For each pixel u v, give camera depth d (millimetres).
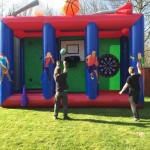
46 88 6246
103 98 6184
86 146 3904
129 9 6328
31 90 7891
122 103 6137
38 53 8000
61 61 7734
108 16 6301
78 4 6473
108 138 4160
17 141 4109
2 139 4191
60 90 5176
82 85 7867
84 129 4562
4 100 6340
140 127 4660
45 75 6254
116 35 7680
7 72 6391
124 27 6363
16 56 7633
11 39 6523
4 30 6402
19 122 5008
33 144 4000
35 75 8016
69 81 7883
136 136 4242
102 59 7980
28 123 4941
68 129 4574
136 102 5113
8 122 5012
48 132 4445
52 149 3832
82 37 7703
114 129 4559
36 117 5367
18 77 7809
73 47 7727
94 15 6328
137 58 6203
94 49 6203
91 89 6172
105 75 7977
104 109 6098
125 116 5441
